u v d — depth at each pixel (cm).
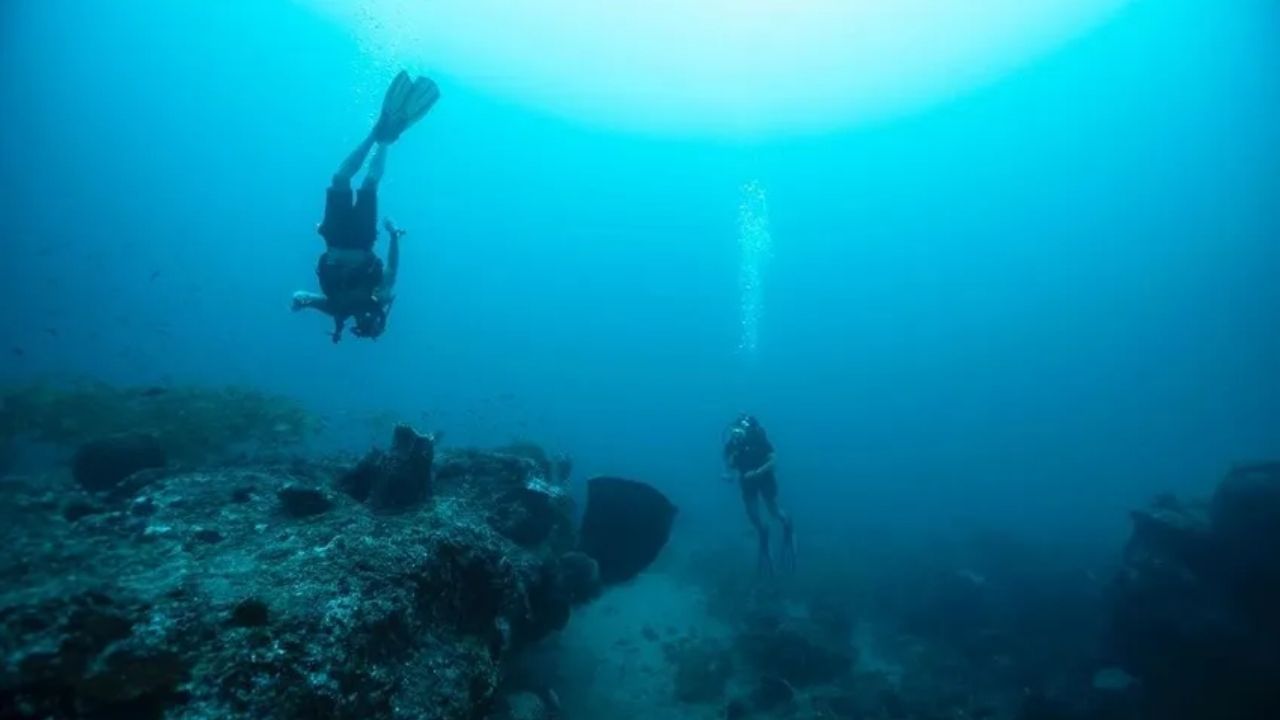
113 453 693
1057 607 1452
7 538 404
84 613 296
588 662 1054
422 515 536
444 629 452
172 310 5616
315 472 699
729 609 1411
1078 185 6431
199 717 265
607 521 927
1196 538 950
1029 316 7175
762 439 1198
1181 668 893
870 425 6228
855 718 966
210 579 369
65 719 243
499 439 2923
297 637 330
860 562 1908
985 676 1170
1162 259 5984
